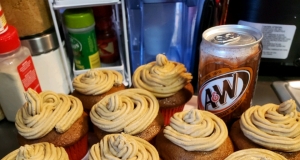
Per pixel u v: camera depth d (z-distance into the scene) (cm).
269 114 22
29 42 29
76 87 27
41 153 21
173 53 33
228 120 25
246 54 22
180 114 23
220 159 21
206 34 23
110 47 33
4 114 31
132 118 23
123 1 29
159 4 29
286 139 21
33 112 24
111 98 24
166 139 22
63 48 31
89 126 26
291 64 33
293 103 22
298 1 29
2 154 27
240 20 31
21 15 28
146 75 27
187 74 28
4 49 26
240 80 23
